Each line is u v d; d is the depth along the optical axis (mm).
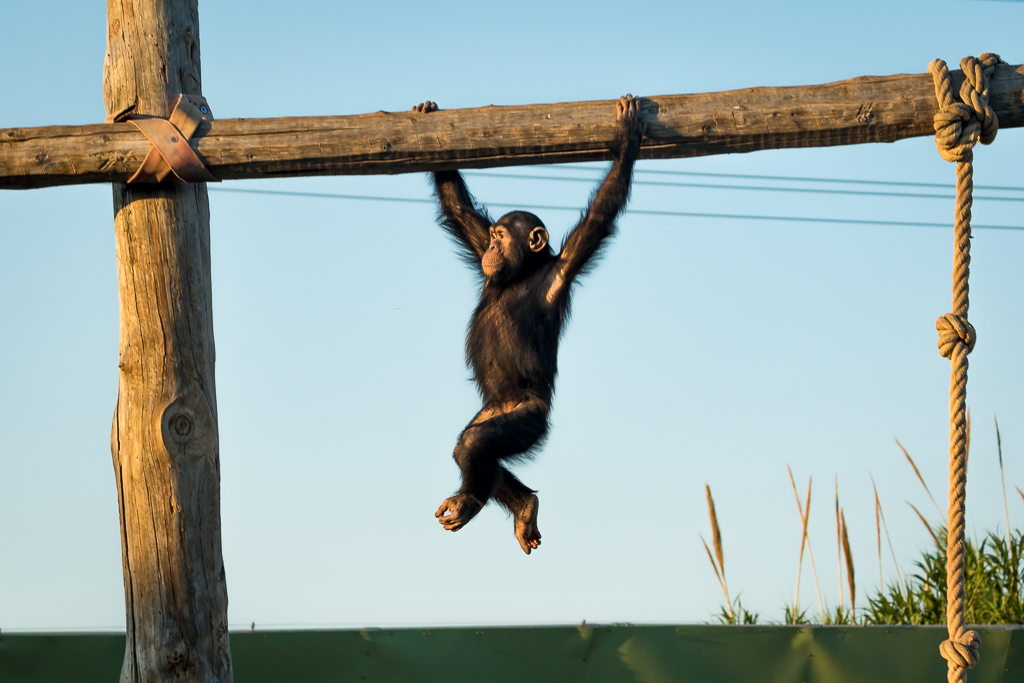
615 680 7910
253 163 5840
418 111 6082
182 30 6191
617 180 6871
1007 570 11672
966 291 5738
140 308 5941
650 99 5906
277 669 7746
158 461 5809
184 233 6020
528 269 7793
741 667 7973
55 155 5820
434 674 7824
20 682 7488
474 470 6902
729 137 5820
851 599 11898
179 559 5766
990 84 5746
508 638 7938
